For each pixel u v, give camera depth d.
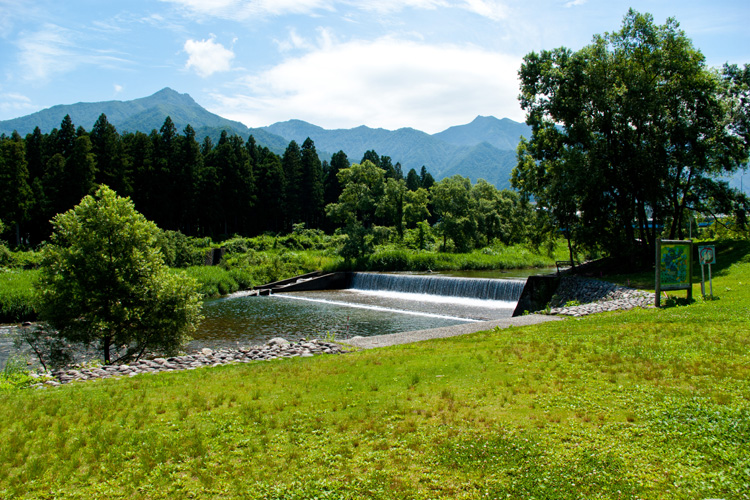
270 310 40.38
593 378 10.38
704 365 10.41
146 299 23.27
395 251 68.62
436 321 34.69
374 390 10.77
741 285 23.19
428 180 133.62
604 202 35.41
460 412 8.82
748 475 5.89
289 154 104.31
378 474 6.65
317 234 88.94
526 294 35.12
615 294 26.42
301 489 6.42
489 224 91.00
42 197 72.31
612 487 5.88
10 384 14.45
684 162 33.47
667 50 34.03
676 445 6.86
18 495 6.65
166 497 6.45
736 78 37.50
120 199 23.52
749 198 35.81
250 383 12.42
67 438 8.73
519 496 5.85
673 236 37.28
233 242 72.75
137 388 12.74
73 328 22.52
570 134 35.56
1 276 42.03
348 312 39.09
